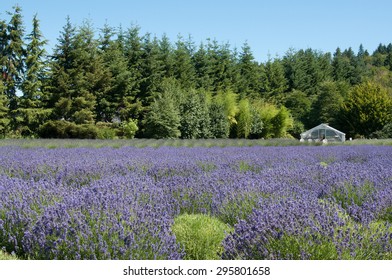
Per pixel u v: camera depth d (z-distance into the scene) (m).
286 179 7.61
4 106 34.53
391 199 5.88
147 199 5.78
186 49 58.88
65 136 35.84
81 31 41.03
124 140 27.22
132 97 41.56
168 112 37.44
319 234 3.77
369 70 94.88
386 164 10.12
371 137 44.97
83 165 8.75
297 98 60.38
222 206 5.77
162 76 48.00
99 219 4.32
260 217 4.21
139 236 4.06
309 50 82.19
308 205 4.69
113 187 6.03
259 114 47.38
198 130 40.25
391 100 49.00
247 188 6.21
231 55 61.38
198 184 6.79
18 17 36.59
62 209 4.45
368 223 4.41
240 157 11.99
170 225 4.62
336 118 52.12
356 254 3.72
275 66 62.66
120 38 47.78
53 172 8.45
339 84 64.56
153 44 44.84
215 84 54.69
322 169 8.78
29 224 4.61
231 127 46.16
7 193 5.62
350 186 6.79
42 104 35.97
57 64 36.88
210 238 4.52
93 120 36.84
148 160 10.28
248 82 59.12
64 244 4.05
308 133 44.81
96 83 39.31
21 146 18.94
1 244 4.73
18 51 36.44
